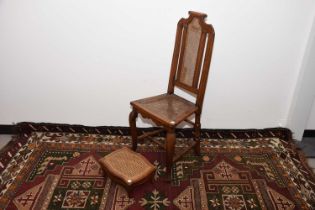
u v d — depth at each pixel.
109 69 2.17
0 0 1.88
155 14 1.97
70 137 2.29
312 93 2.15
